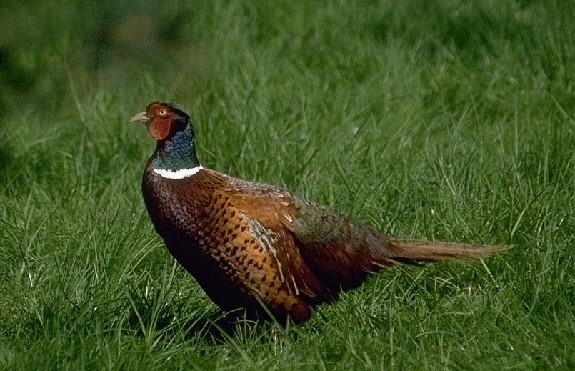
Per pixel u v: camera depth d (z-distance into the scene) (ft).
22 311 30.40
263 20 50.06
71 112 43.91
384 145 38.60
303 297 29.25
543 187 34.27
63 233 33.96
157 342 27.86
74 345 26.99
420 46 47.01
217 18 49.57
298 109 41.55
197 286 31.68
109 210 35.24
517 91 42.73
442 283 31.58
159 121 28.60
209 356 27.99
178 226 28.71
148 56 44.14
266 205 28.55
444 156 36.45
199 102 42.09
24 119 42.91
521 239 32.37
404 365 26.78
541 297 29.27
